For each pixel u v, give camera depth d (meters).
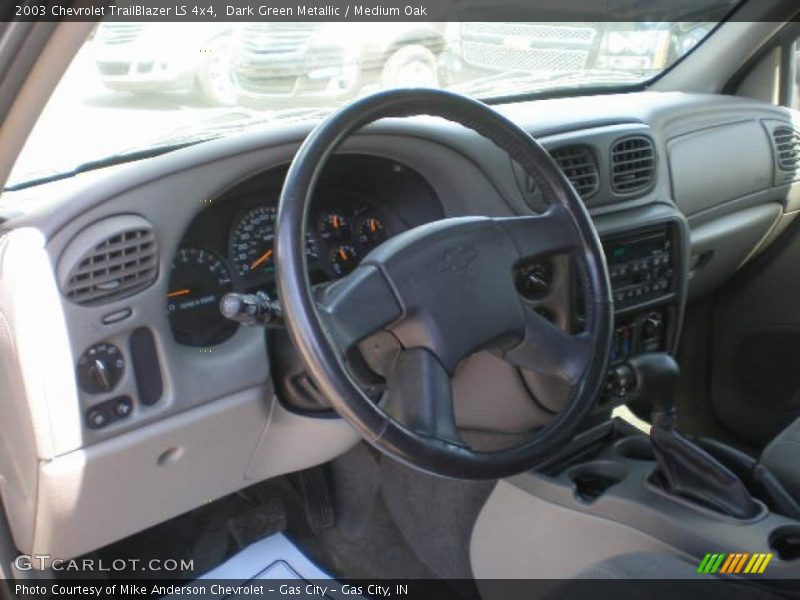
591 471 1.56
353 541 1.91
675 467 1.38
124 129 1.48
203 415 1.42
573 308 1.62
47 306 1.23
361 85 1.78
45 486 1.32
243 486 1.65
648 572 1.17
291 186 1.07
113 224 1.27
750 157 2.17
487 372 1.65
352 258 1.62
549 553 1.56
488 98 2.07
